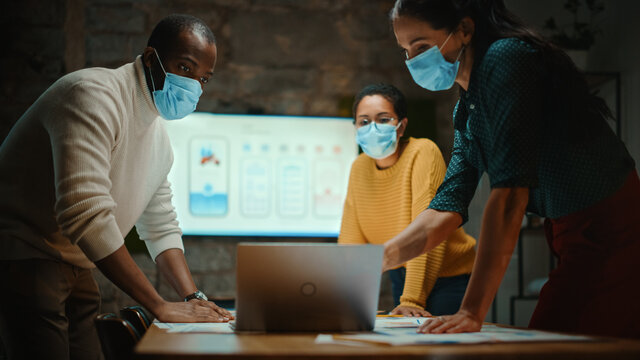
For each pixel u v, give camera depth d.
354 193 2.49
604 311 1.30
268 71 4.27
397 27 1.38
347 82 4.33
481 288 1.14
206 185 4.10
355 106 2.44
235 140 4.15
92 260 1.46
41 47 3.95
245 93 4.23
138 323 1.49
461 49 1.37
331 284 1.14
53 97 1.53
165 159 2.02
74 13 4.04
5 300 1.52
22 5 3.95
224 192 4.11
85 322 1.84
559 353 0.80
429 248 1.51
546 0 3.38
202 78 1.82
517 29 1.29
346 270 1.14
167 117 1.84
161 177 2.01
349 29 4.36
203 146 4.11
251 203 4.14
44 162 1.56
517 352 0.79
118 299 3.85
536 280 3.21
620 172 1.33
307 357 0.77
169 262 1.98
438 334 1.05
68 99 1.51
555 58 1.28
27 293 1.53
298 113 4.27
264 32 4.29
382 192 2.38
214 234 4.08
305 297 1.13
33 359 1.53
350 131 4.27
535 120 1.19
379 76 4.36
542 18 3.37
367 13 4.39
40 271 1.56
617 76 2.90
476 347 0.84
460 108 1.55
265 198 4.15
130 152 1.76
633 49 2.83
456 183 1.58
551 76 1.27
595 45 3.17
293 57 4.30
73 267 1.68
